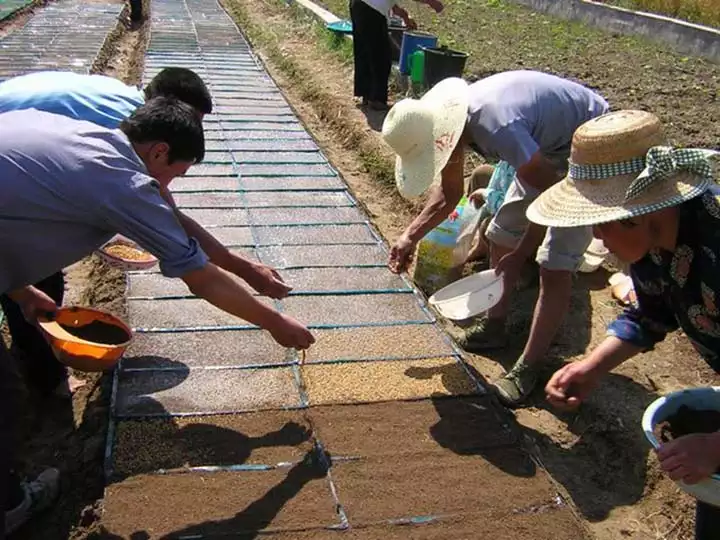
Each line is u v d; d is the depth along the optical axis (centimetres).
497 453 308
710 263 179
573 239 314
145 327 376
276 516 265
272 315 260
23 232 213
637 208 179
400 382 349
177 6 1595
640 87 807
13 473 265
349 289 432
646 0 1172
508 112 310
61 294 333
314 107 815
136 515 262
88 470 291
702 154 175
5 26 1197
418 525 267
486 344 389
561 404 231
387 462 297
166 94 301
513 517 274
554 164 340
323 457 296
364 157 657
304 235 498
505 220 375
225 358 357
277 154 651
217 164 613
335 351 371
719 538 219
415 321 404
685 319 199
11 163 208
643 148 186
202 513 264
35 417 328
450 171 338
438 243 425
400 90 826
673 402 216
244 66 1007
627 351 228
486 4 1402
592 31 1155
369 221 525
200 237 302
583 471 310
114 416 310
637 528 280
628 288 421
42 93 269
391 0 711
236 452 296
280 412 322
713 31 952
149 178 222
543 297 331
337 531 261
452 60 696
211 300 246
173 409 318
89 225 222
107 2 1550
